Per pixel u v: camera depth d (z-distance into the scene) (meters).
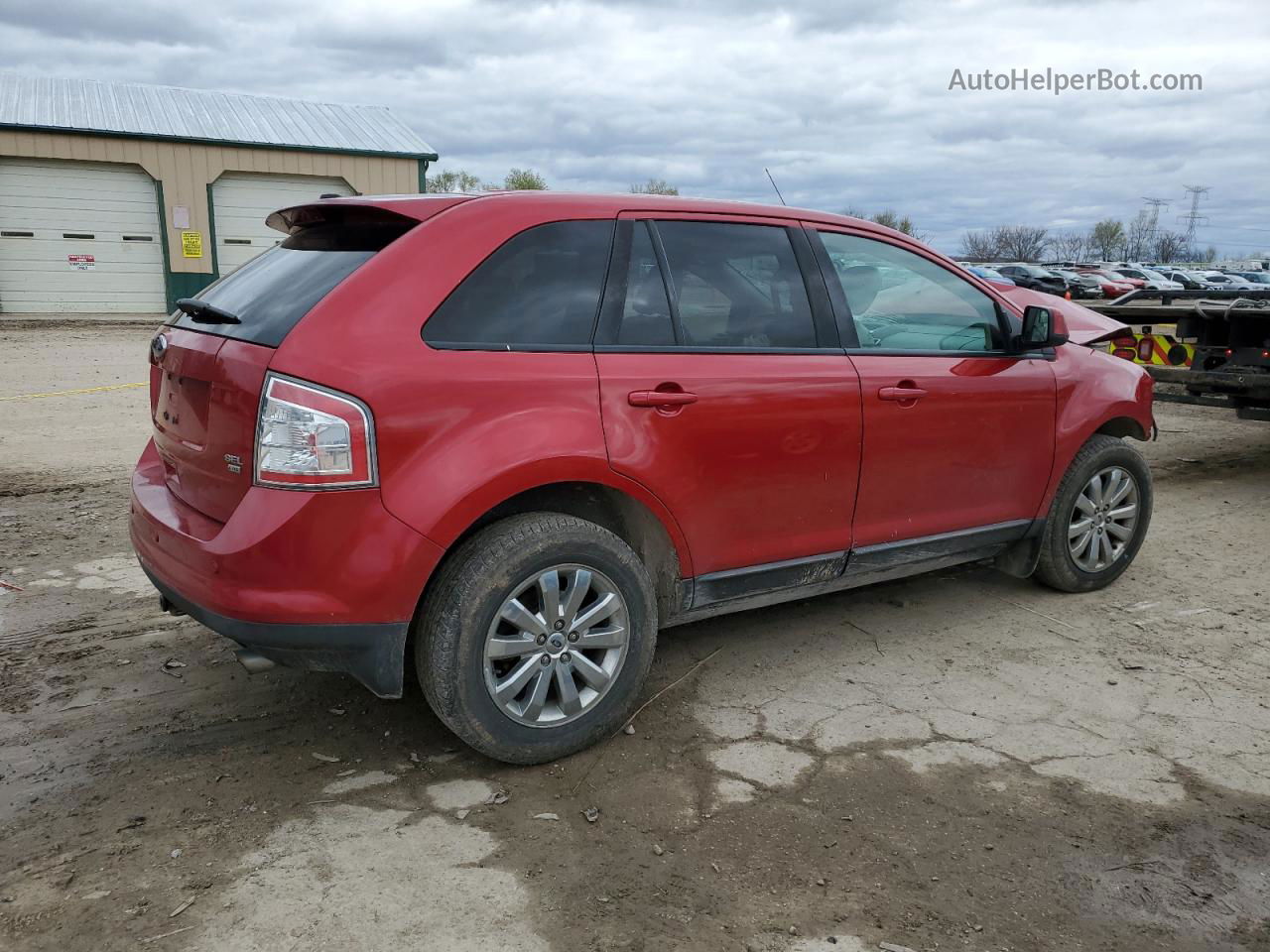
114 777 3.05
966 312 4.23
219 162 22.52
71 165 21.62
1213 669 3.97
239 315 3.00
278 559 2.70
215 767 3.13
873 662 4.00
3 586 4.71
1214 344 7.70
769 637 4.26
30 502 6.26
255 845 2.71
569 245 3.20
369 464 2.72
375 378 2.74
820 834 2.80
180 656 3.96
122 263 22.48
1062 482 4.59
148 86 25.05
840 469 3.70
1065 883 2.60
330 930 2.37
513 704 3.05
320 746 3.28
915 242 4.15
